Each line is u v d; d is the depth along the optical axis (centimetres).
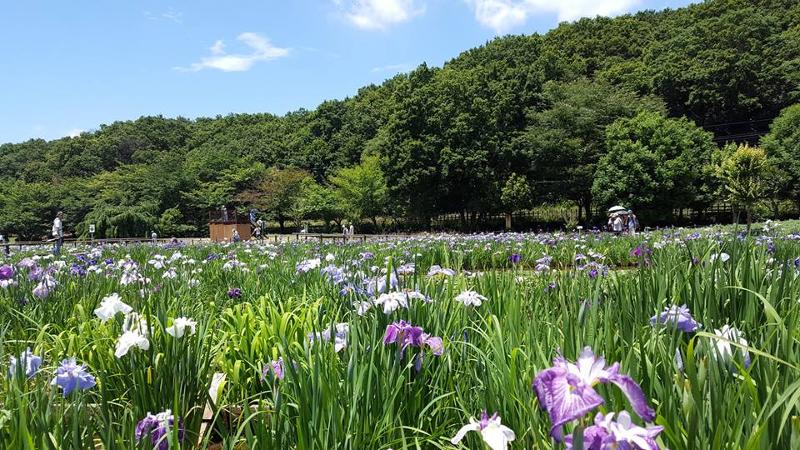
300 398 240
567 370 144
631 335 267
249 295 604
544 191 4531
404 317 327
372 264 734
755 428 178
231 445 229
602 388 196
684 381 205
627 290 365
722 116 5347
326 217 5656
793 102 4978
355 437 232
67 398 262
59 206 6391
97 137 9962
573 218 4712
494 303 400
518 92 4650
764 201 3759
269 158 7775
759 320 307
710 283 322
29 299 516
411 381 282
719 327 290
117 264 755
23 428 198
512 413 229
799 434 171
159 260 809
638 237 1420
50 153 9731
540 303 406
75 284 591
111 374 328
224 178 6794
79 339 396
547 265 580
